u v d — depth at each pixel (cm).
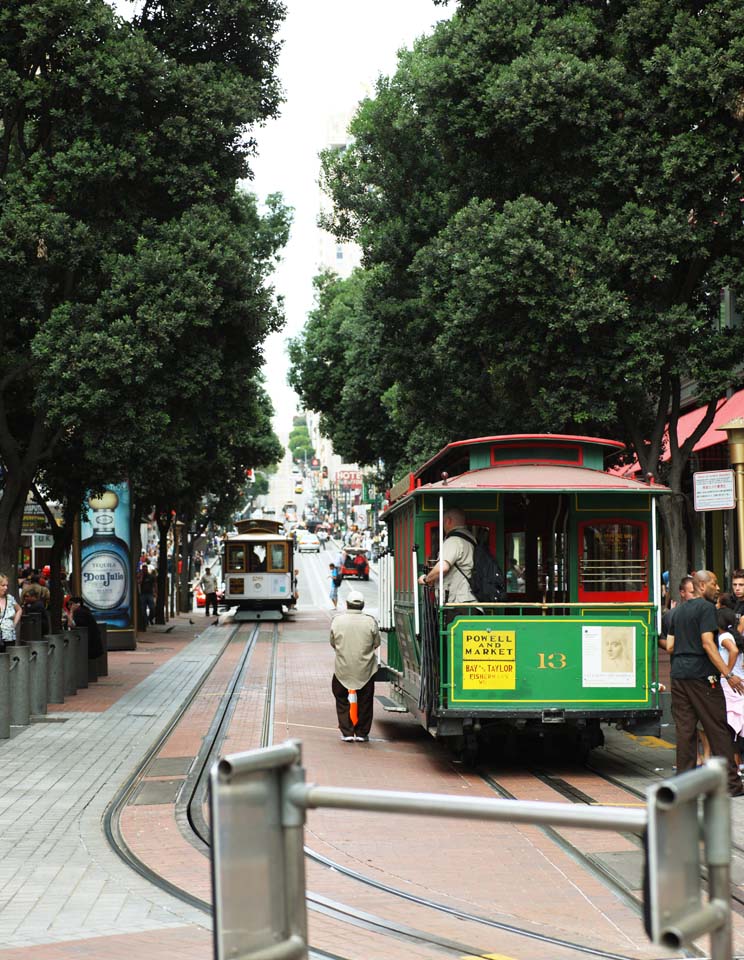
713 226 1950
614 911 763
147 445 2116
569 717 1334
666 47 1928
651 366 1941
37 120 2183
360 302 2870
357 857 931
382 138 2691
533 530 1423
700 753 1434
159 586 4897
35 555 4825
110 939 692
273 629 4556
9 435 2209
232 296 2200
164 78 2119
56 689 2056
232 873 330
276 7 2284
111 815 1118
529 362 2061
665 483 2195
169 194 2162
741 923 727
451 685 1335
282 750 354
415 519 1430
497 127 2025
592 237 1964
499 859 920
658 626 1356
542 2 2131
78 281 2150
